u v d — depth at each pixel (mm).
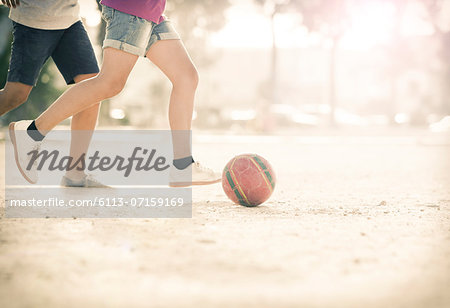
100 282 5113
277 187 14539
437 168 21672
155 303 4555
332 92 94312
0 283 5078
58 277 5270
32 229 7664
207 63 82125
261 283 5105
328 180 16672
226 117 84625
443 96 115750
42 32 10195
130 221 8461
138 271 5484
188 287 4977
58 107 9750
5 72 43000
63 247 6520
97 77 9625
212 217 8969
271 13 94938
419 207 10617
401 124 105312
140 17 9375
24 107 47562
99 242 6820
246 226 8078
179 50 9953
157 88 78250
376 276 5379
